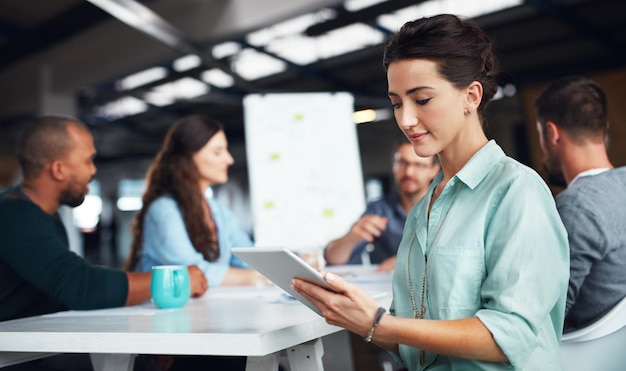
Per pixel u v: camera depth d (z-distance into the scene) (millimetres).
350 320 1058
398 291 1273
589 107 1738
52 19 9586
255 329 1179
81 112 13062
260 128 4730
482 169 1159
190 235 2465
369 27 7723
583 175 1688
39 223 1818
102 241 17031
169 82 10758
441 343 1025
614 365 1472
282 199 4676
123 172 19453
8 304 1855
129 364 1435
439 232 1162
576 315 1624
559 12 7527
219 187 19031
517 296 1021
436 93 1105
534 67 9984
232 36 7488
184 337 1171
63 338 1293
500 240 1072
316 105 4766
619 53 8992
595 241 1540
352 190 4738
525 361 1036
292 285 1105
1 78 11383
